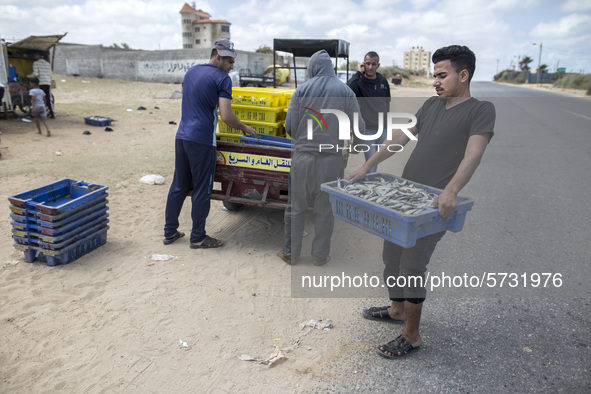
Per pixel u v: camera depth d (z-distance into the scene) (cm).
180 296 347
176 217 443
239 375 261
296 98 261
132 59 3198
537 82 6362
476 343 284
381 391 246
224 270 393
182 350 283
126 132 1109
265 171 429
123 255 420
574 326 297
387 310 308
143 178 652
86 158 792
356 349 284
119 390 248
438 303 326
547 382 250
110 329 304
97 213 425
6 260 402
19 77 1298
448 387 248
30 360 271
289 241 396
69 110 1459
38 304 332
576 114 966
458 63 221
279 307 332
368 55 496
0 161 746
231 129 454
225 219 523
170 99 1995
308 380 256
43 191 426
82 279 373
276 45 744
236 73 1248
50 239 381
